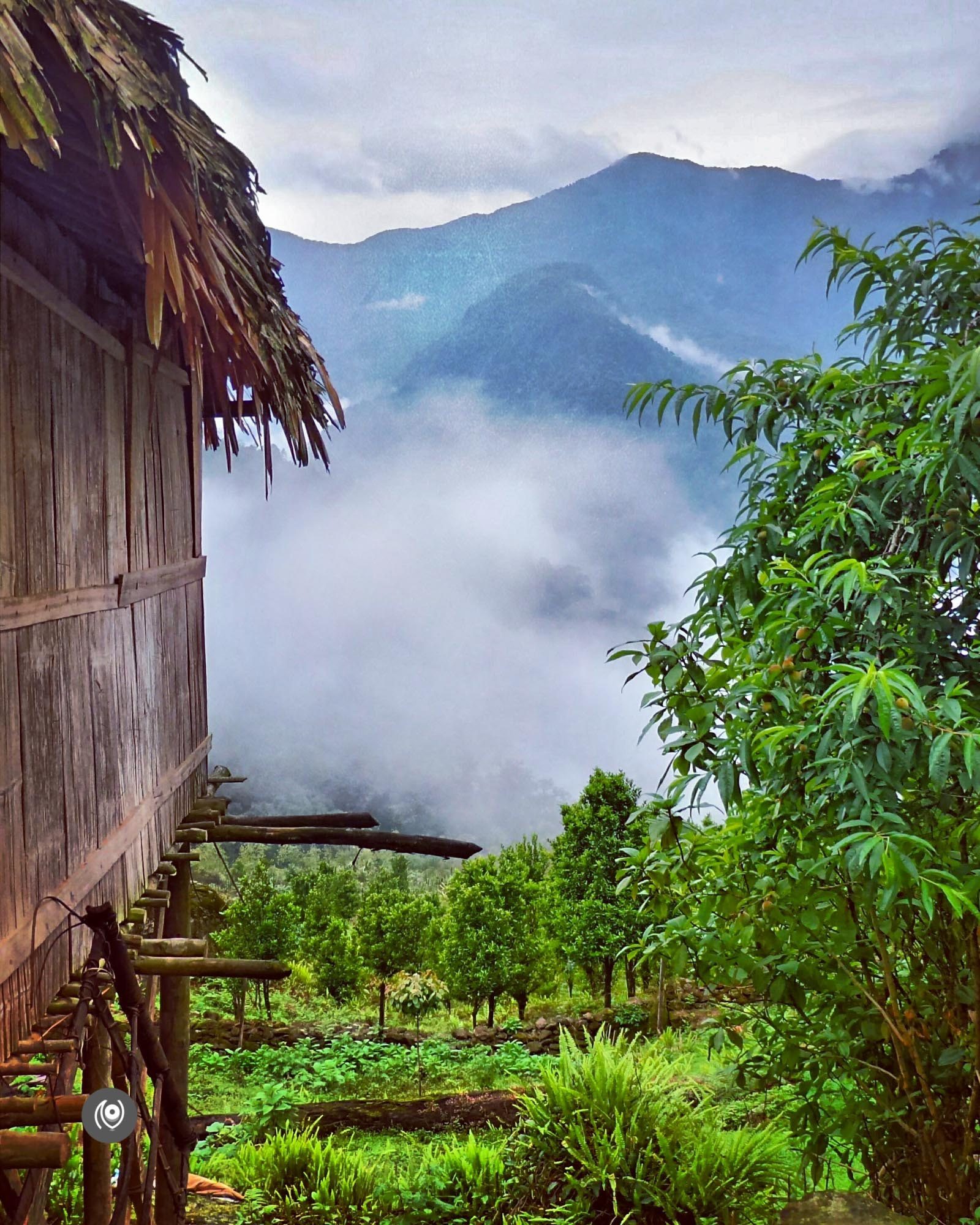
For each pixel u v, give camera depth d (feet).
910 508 8.04
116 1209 8.02
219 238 8.82
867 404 8.75
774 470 9.48
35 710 7.87
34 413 7.99
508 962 41.37
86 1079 8.79
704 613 9.10
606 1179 13.10
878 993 9.36
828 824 7.75
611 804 41.70
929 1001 9.32
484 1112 24.03
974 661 7.96
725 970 9.38
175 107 8.02
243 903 44.47
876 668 6.88
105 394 10.27
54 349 8.59
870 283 9.10
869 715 6.98
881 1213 8.11
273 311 12.10
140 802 11.64
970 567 7.59
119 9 7.41
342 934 45.65
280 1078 34.71
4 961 6.74
